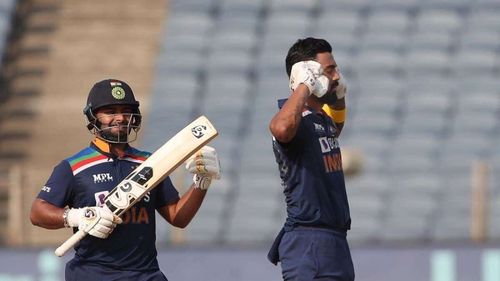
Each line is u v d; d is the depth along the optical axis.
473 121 55.38
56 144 56.41
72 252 38.97
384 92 57.28
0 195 49.84
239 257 38.47
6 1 63.69
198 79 59.38
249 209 50.81
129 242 19.78
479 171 40.25
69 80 60.03
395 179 51.72
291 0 63.12
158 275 20.09
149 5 64.31
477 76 57.88
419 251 37.75
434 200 50.47
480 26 60.56
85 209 18.97
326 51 20.28
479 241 38.75
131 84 59.44
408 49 59.69
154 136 55.94
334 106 21.31
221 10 63.25
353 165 43.25
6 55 61.62
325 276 19.72
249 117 56.50
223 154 54.03
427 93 57.00
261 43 61.03
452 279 37.47
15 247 39.41
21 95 59.41
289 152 19.91
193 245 40.31
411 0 62.41
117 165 20.05
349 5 62.62
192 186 20.58
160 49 61.53
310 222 19.84
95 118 19.84
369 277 37.91
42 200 19.58
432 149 53.66
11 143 56.56
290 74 20.39
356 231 49.94
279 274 38.12
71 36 62.75
